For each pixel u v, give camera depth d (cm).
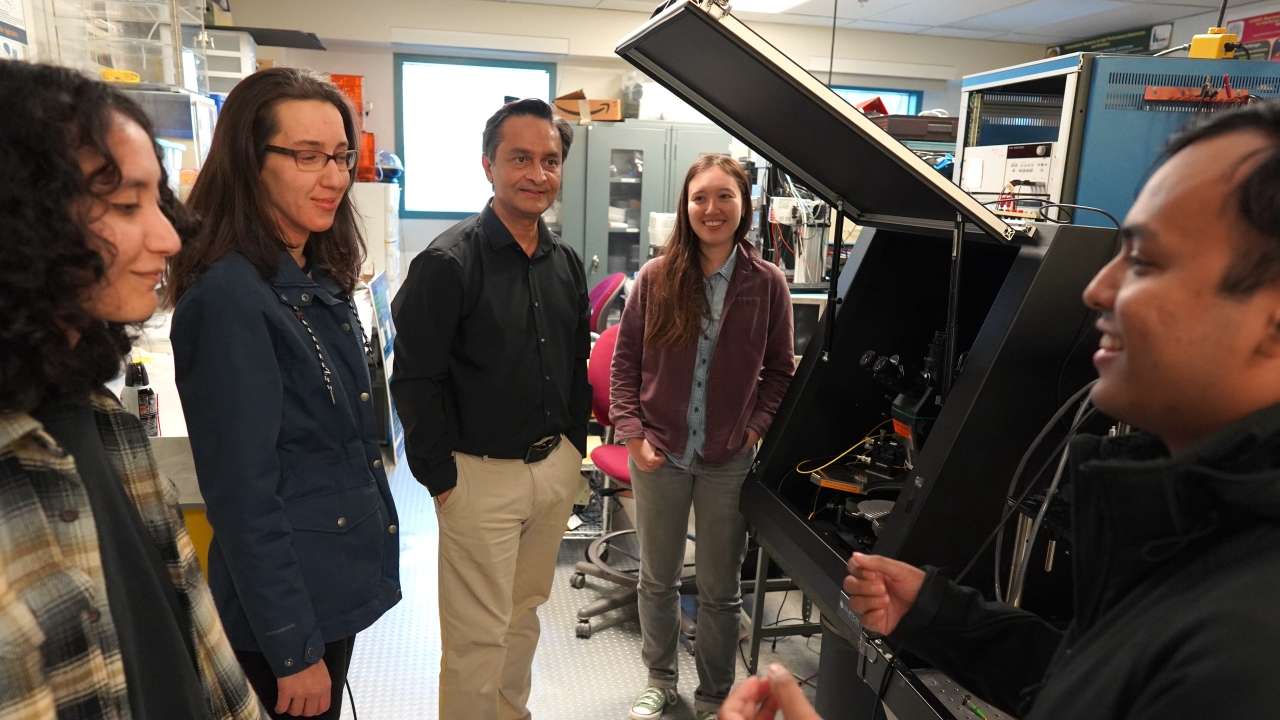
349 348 129
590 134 577
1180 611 51
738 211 188
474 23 647
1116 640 56
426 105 684
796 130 133
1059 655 69
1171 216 52
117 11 267
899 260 173
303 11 615
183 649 74
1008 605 95
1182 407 55
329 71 661
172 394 202
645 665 242
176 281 115
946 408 126
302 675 117
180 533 81
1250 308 50
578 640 255
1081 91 193
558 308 175
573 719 216
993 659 93
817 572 144
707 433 194
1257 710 43
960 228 128
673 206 601
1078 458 69
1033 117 233
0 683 53
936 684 115
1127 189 198
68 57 244
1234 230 49
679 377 195
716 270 194
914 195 132
